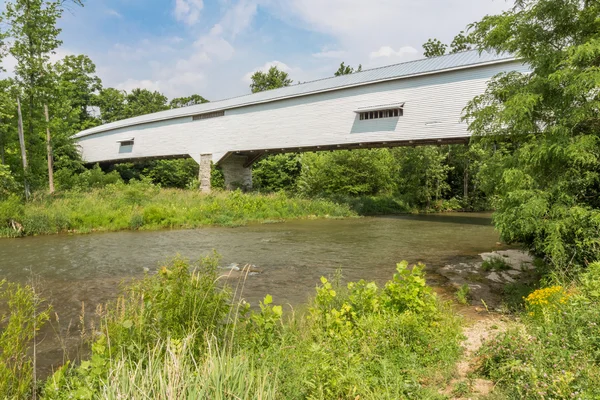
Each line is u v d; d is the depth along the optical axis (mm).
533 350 3414
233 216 21125
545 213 6621
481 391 3375
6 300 7098
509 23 7578
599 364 3197
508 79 7977
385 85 21844
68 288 8117
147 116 37312
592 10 6844
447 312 5469
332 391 3271
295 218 23422
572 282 5594
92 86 55062
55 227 16609
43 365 4531
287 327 4719
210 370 2979
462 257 11633
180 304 4039
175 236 15758
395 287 5086
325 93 24406
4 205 16406
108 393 2807
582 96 6453
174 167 44125
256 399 2842
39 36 24094
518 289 7309
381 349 4160
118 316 4672
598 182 6566
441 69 19562
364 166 32094
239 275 9227
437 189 33156
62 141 31094
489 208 33875
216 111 30484
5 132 23469
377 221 22500
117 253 12094
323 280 5141
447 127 19578
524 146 6938
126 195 22438
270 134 27281
